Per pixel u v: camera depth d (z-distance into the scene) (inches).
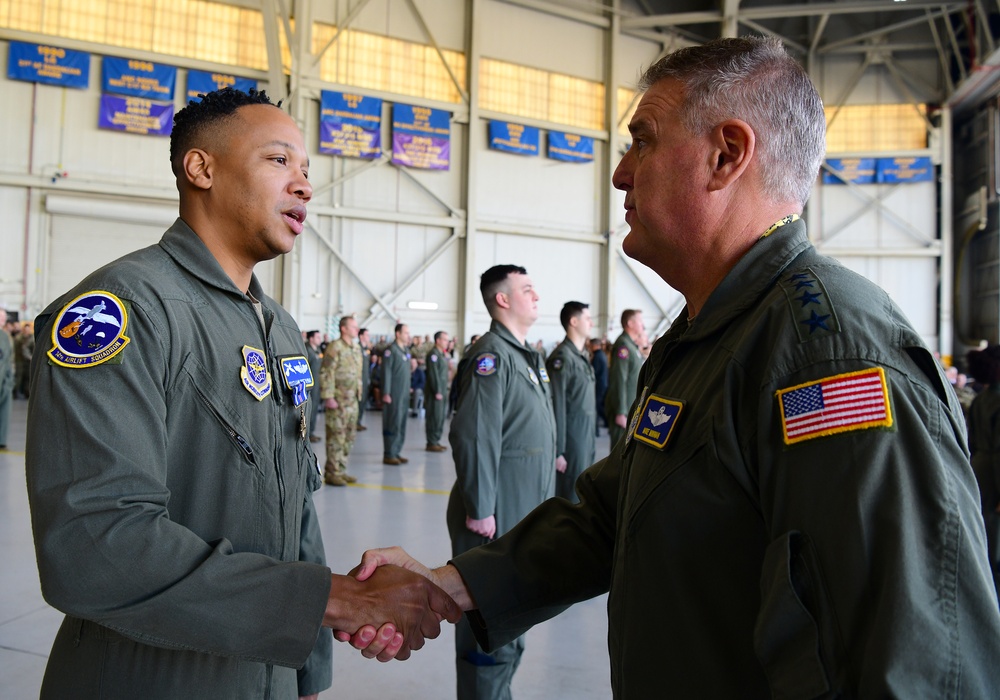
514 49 552.4
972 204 609.6
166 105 454.3
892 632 20.8
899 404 23.7
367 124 505.4
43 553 31.4
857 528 22.5
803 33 634.8
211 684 37.9
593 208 583.5
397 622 38.0
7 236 437.1
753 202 32.3
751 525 27.3
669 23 570.6
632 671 30.2
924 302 624.1
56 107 440.1
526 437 94.3
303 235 498.0
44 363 33.9
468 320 537.3
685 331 34.3
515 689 91.7
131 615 31.8
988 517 127.0
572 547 42.8
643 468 31.3
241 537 39.7
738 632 27.3
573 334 171.8
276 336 48.0
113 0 444.8
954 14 600.4
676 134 32.8
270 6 435.5
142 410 34.6
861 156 623.8
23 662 92.0
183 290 40.3
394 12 515.5
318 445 318.0
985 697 21.2
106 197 449.4
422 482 237.3
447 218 532.4
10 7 429.4
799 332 26.4
